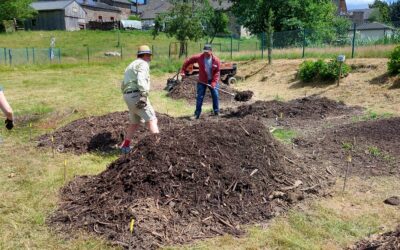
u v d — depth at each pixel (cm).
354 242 391
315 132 800
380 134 733
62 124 925
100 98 1313
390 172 573
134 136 739
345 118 925
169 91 1409
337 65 1391
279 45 2455
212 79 978
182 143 500
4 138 797
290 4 3322
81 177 555
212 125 555
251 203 452
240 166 494
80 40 4775
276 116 952
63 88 1567
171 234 394
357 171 579
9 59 2583
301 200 479
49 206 472
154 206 425
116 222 407
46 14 6469
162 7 7725
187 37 2625
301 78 1502
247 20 3600
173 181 456
